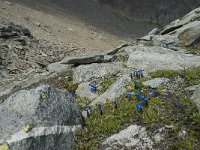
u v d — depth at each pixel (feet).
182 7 460.14
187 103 31.83
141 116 31.14
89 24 306.35
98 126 31.58
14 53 96.27
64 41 177.06
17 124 28.58
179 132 28.78
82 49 170.40
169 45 53.78
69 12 309.63
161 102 32.30
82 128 31.53
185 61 42.42
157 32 75.41
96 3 398.21
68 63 50.98
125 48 55.57
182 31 57.62
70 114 31.01
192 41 52.60
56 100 30.66
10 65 85.76
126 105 32.76
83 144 30.04
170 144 27.99
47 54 111.14
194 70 37.47
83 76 42.47
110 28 341.00
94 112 33.45
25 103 29.71
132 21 410.31
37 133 28.17
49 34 184.24
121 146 29.14
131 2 432.66
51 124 29.19
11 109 29.81
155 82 35.58
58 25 228.84
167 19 441.27
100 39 244.83
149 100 32.68
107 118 32.04
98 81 40.73
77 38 212.43
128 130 30.19
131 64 43.80
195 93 32.35
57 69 50.72
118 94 34.99
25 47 107.04
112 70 42.11
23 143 27.45
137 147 28.73
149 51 47.03
